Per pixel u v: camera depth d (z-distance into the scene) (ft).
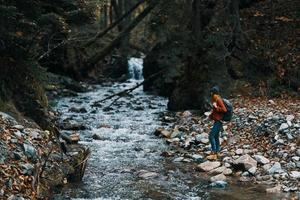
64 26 32.30
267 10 70.08
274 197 27.96
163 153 39.60
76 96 77.41
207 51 60.39
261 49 62.18
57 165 28.37
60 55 84.58
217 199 27.68
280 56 60.59
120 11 118.62
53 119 35.65
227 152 38.42
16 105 31.73
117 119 57.06
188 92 60.29
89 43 87.25
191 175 33.35
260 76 59.72
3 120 27.55
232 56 62.28
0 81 30.81
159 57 80.84
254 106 50.47
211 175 33.45
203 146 41.24
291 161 34.40
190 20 72.69
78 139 43.29
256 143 39.34
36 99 32.96
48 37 35.06
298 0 69.51
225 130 43.80
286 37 63.46
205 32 66.13
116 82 101.96
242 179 32.19
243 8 72.74
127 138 46.50
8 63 31.83
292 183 30.68
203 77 59.00
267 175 32.50
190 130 47.52
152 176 32.71
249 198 27.78
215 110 37.99
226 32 62.28
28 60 32.40
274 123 41.81
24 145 25.72
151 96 79.66
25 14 30.45
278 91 56.75
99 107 66.49
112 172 33.78
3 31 29.17
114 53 122.72
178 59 77.25
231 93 57.21
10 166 23.70
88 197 27.37
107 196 27.86
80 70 93.81
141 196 28.12
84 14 34.14
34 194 23.70
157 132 48.03
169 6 73.67
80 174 30.71
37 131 29.53
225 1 66.39
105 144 43.47
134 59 116.47
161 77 81.46
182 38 74.59
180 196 28.25
